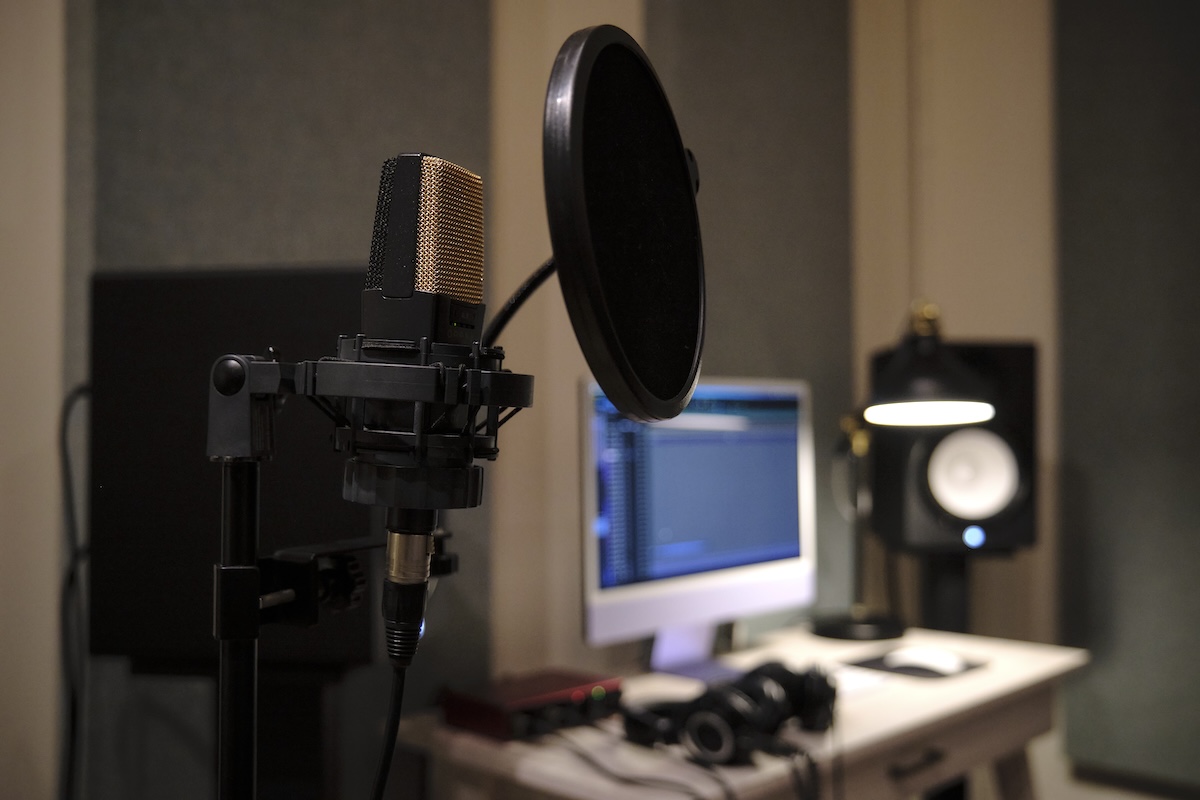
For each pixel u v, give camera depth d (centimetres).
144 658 93
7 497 120
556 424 173
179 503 91
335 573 62
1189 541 216
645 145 52
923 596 218
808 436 190
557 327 174
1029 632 237
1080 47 231
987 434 203
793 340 228
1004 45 244
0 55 120
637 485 152
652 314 50
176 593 90
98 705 126
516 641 166
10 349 121
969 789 220
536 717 133
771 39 224
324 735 100
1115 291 226
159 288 92
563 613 173
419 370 49
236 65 139
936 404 170
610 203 46
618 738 132
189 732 131
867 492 237
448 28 160
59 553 123
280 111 142
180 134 134
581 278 43
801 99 233
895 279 252
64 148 126
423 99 157
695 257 58
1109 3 227
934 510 204
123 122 130
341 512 89
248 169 139
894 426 173
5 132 121
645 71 53
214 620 57
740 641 191
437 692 150
